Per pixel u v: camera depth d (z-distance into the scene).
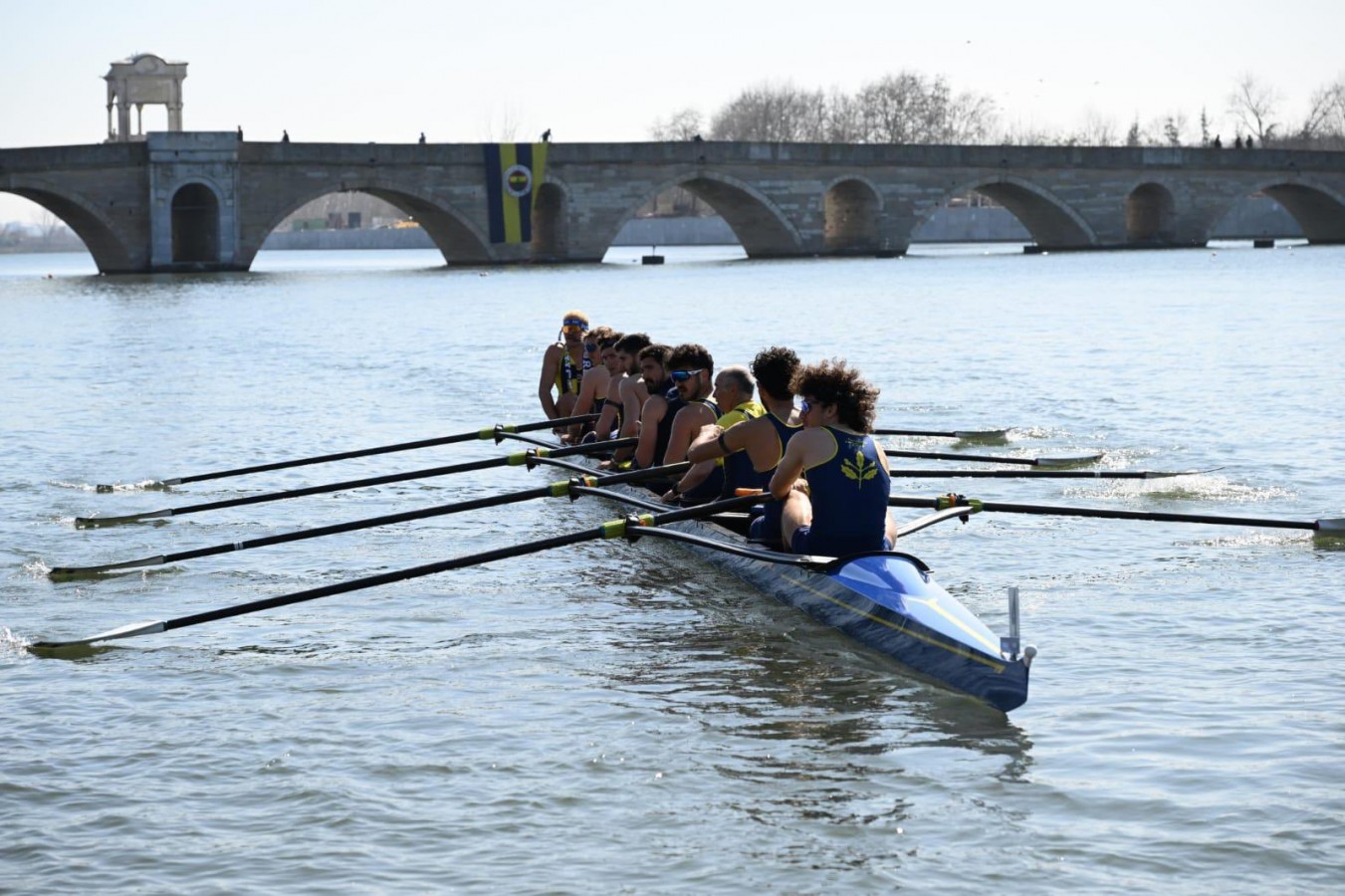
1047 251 101.69
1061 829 6.42
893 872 6.05
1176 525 12.89
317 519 14.27
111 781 7.15
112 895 5.95
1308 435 17.42
